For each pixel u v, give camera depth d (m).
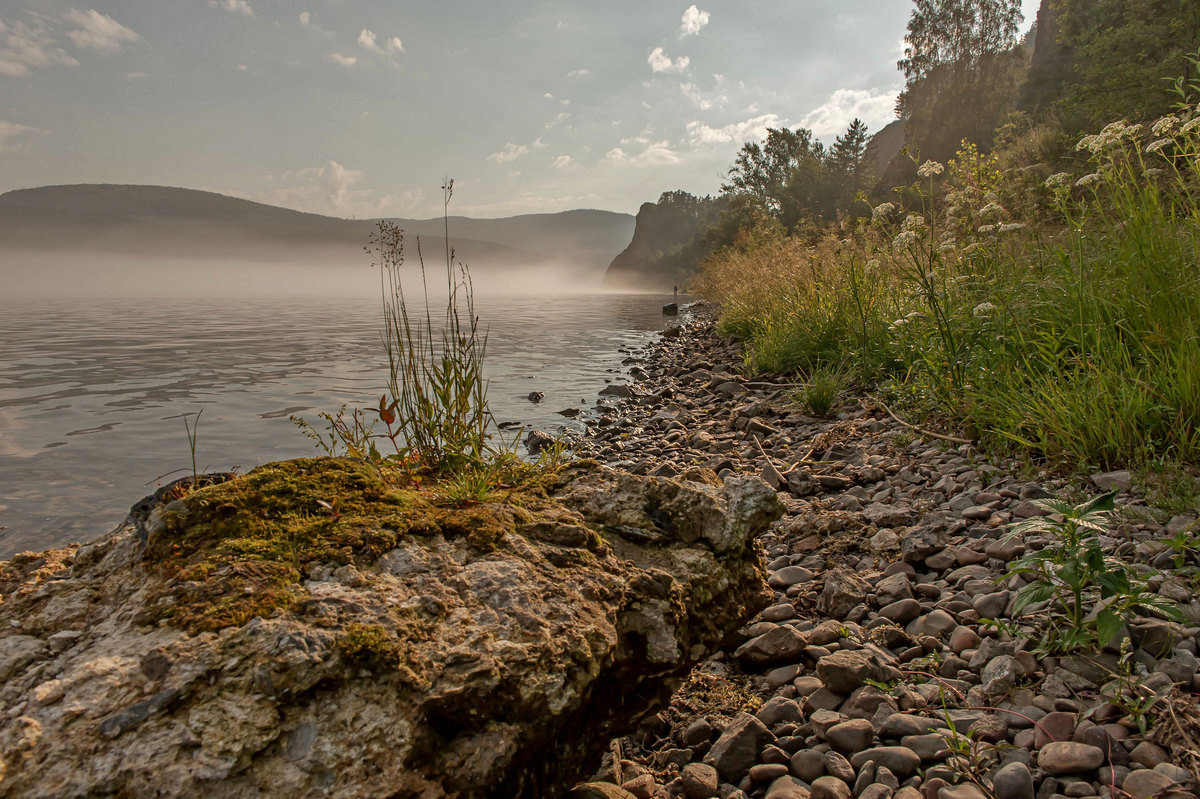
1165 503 3.08
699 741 2.38
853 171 57.75
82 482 6.28
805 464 5.33
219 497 1.86
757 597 2.31
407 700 1.40
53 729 1.21
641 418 8.66
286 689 1.34
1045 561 2.72
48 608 1.57
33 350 15.91
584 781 1.92
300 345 17.14
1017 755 1.96
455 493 2.23
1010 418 4.35
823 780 1.98
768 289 12.90
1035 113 32.06
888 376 7.06
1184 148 4.26
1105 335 4.33
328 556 1.71
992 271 5.61
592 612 1.76
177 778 1.18
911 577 3.28
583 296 63.47
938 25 52.56
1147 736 1.91
